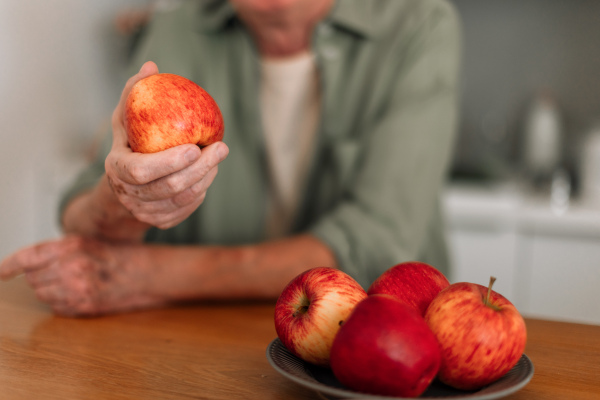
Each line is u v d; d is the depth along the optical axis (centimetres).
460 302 43
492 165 212
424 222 95
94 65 216
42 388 49
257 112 114
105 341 64
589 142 198
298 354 47
